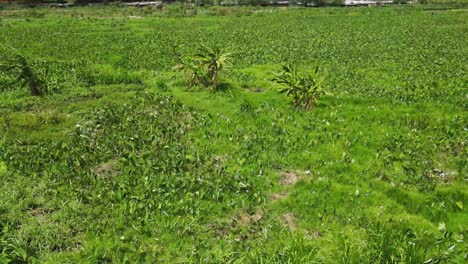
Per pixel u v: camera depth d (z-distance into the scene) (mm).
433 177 11008
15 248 7969
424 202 9969
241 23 43125
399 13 50625
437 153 12391
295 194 10227
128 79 20109
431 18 45062
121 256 8133
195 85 18578
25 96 17250
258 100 16859
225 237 8703
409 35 33844
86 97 17422
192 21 45062
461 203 9773
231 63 21500
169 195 10070
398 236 8484
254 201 10016
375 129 14102
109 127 13930
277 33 35375
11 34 33719
